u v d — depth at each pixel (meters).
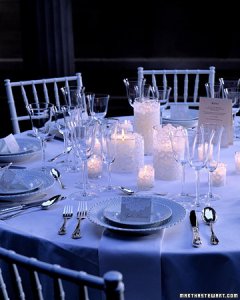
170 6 5.77
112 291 0.84
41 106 1.84
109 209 1.41
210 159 1.49
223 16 5.68
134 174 1.80
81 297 0.93
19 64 6.09
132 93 2.12
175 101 3.19
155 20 5.85
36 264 0.95
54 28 4.35
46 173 1.72
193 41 5.88
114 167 1.81
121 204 1.35
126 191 1.61
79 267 1.29
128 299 1.27
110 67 5.98
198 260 1.24
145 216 1.34
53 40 4.36
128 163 1.80
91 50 6.06
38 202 1.55
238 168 1.78
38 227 1.40
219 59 5.89
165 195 1.59
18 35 6.30
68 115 1.96
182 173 1.61
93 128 1.59
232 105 2.08
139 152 1.80
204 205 1.51
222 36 5.80
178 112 2.36
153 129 1.88
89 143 1.55
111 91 6.04
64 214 1.44
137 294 1.27
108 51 6.05
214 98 2.00
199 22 5.79
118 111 5.64
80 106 2.16
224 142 2.05
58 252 1.30
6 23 6.27
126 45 6.00
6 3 6.21
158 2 5.75
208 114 2.03
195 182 1.71
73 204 1.54
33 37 4.34
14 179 1.59
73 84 4.50
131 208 1.34
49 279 1.34
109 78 6.01
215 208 1.49
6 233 1.38
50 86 4.42
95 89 6.05
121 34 5.96
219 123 2.02
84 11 5.91
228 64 5.80
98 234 1.34
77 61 6.02
